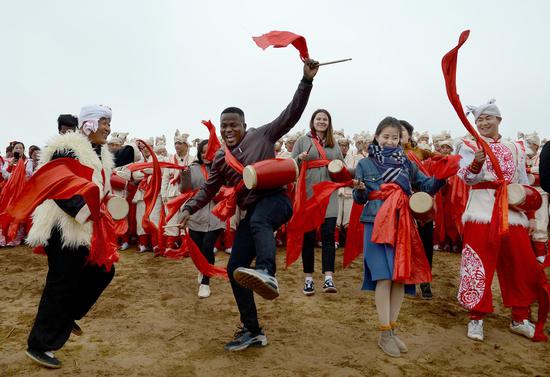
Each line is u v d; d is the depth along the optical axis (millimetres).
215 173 3955
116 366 3459
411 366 3502
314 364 3518
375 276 3699
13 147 9336
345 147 8875
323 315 4758
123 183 4301
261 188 3398
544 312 4020
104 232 3338
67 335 3418
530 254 4121
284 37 3287
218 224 5500
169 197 7973
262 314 4785
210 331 4289
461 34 3404
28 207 2928
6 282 6203
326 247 5645
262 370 3402
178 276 6520
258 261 3318
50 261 3326
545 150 3461
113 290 5750
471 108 4445
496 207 3988
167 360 3584
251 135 3713
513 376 3363
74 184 2975
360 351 3787
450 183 7242
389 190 3809
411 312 4863
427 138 9102
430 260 5402
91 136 3656
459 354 3758
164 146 8867
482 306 3979
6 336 4129
